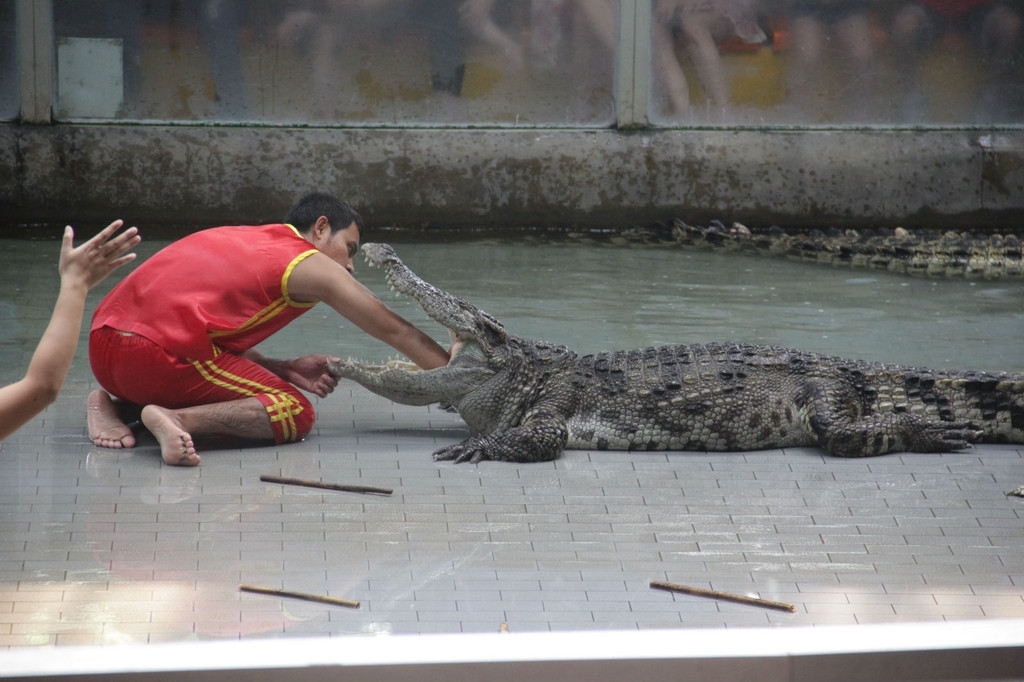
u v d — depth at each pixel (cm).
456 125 4459
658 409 1934
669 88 4488
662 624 1271
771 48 4488
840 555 1484
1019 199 4569
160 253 1902
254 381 1889
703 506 1662
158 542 1469
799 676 858
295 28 4312
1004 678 872
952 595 1367
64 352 1025
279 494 1669
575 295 3238
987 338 2830
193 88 4309
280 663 826
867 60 4534
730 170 4462
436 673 841
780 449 1964
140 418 2038
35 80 4147
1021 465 1878
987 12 4528
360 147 4328
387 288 3362
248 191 4291
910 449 1939
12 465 1759
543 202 4438
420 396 1958
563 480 1775
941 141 4538
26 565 1381
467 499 1672
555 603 1320
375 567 1411
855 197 4519
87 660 817
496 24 4397
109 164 4197
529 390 1958
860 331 2878
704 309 3103
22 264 3453
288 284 1889
